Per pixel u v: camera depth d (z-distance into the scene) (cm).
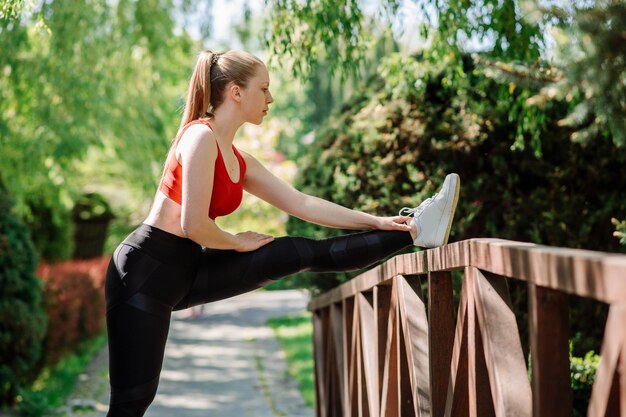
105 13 871
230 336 1166
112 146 1013
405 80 466
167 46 965
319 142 558
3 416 603
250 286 267
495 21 406
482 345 194
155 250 256
